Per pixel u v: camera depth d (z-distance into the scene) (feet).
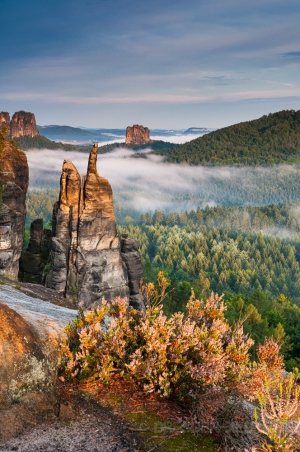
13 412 14.42
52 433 14.26
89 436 14.30
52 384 16.52
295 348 157.48
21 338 16.63
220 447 14.21
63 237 95.55
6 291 41.47
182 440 14.44
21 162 92.94
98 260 95.04
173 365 17.51
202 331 18.69
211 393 15.65
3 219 85.51
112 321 18.79
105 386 17.93
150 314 20.17
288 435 13.42
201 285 285.43
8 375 15.17
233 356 18.95
